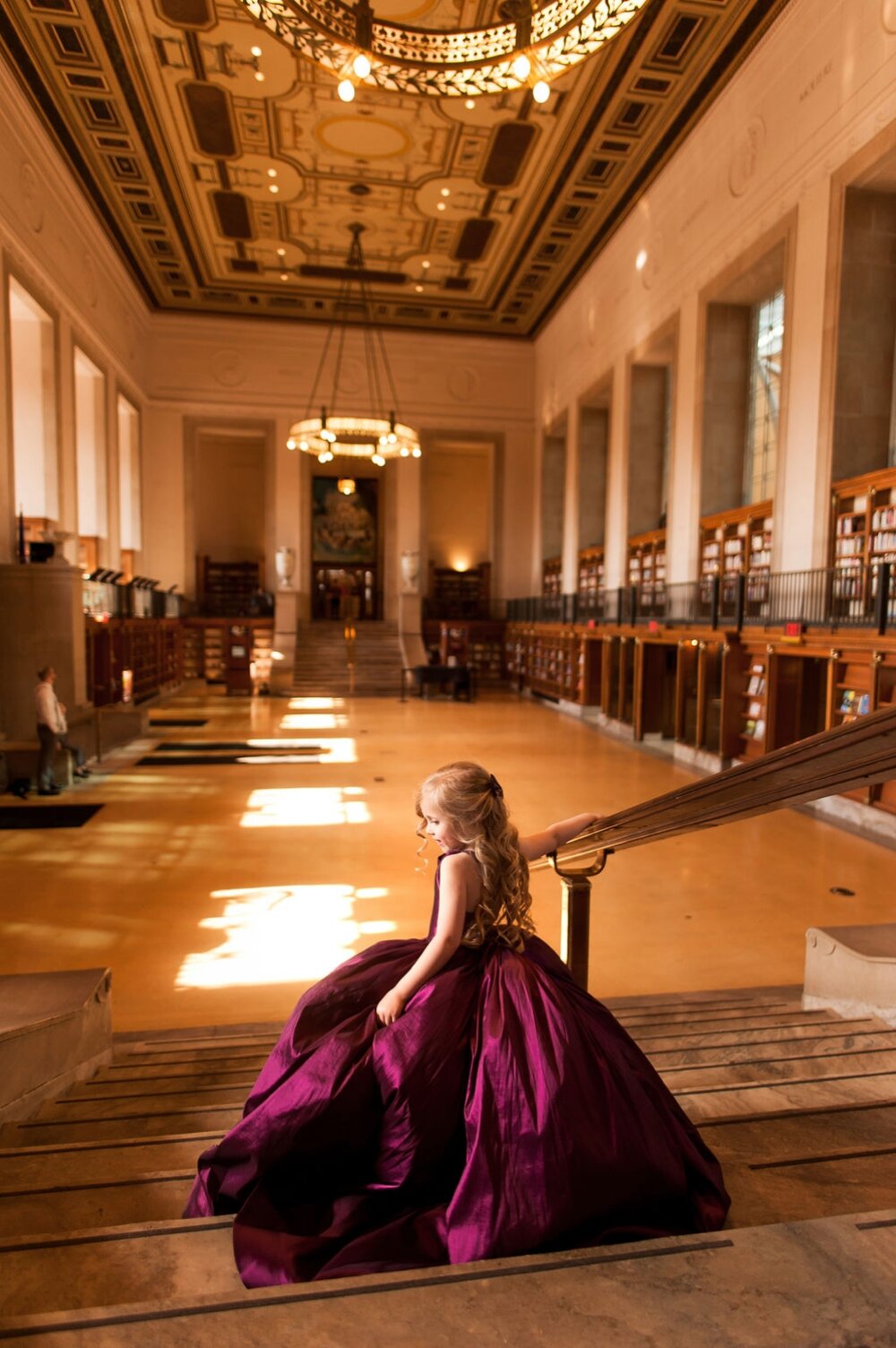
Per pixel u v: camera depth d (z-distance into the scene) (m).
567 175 17.02
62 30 12.88
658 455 19.05
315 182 17.58
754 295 14.55
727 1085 2.64
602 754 14.12
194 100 14.70
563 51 7.24
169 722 17.36
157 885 7.32
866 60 10.38
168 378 25.61
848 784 1.57
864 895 7.13
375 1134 1.72
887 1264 1.22
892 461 11.27
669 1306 1.14
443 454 32.31
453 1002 1.79
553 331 25.30
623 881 7.48
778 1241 1.27
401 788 11.26
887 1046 3.38
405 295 23.98
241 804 10.30
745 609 13.12
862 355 11.17
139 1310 1.13
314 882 7.41
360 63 7.12
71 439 16.92
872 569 10.08
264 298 24.27
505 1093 1.61
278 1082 1.88
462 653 25.44
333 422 18.41
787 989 5.36
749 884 7.42
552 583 26.44
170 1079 3.38
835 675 9.62
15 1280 1.47
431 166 16.88
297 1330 1.10
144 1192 2.02
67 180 16.47
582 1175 1.51
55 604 12.52
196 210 18.83
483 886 1.94
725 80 13.75
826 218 11.31
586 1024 1.76
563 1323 1.11
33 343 15.95
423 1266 1.50
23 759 11.37
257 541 31.62
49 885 7.32
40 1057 3.12
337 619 31.75
